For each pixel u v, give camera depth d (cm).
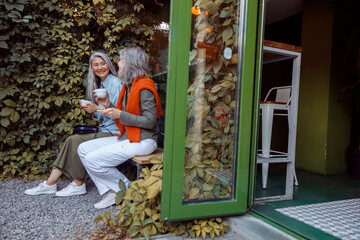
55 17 323
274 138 470
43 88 313
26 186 285
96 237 183
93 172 231
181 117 179
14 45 304
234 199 197
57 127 318
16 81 313
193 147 189
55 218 212
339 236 170
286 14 448
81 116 324
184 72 179
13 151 312
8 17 298
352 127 382
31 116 317
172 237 181
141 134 233
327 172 353
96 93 241
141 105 232
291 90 262
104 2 321
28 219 208
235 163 198
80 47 318
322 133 355
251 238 180
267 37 517
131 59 234
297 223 190
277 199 245
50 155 324
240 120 194
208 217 188
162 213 176
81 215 219
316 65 365
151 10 357
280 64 484
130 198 200
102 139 255
